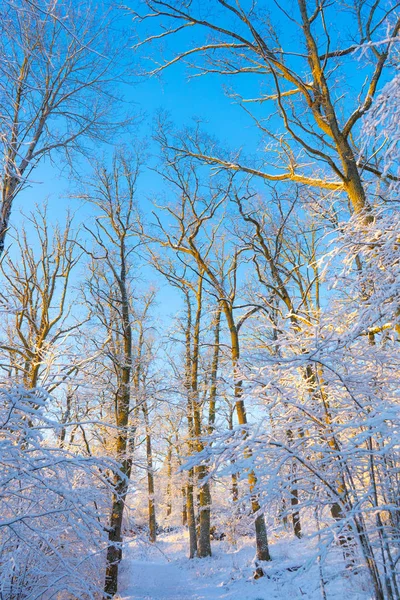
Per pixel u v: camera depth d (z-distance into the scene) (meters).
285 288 11.91
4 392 4.38
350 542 3.75
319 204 10.80
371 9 7.10
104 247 12.11
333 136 7.19
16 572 5.47
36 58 5.06
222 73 9.66
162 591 11.38
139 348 13.74
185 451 16.39
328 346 4.11
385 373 4.65
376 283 4.55
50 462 4.65
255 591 8.85
